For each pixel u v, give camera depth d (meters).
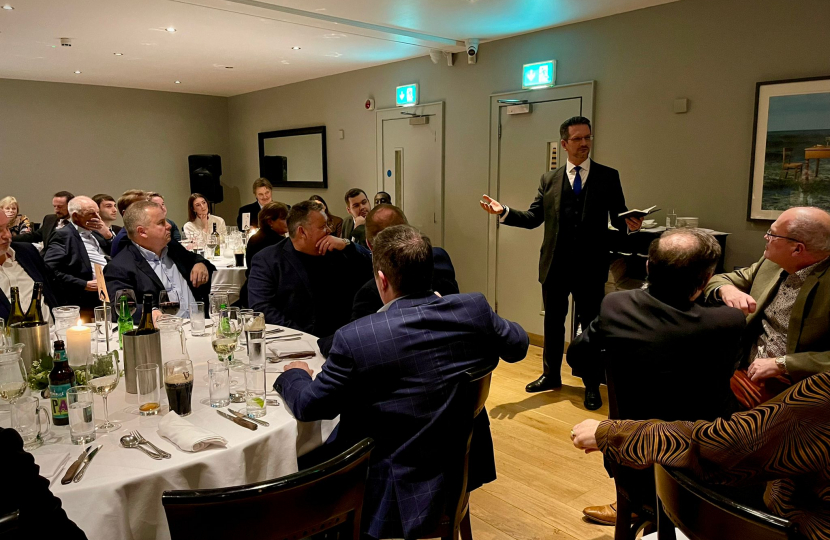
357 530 1.25
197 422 1.55
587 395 3.55
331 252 2.86
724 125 3.80
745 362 2.20
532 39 4.78
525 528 2.34
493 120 5.17
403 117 6.02
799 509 1.07
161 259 2.98
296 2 3.91
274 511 1.08
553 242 3.64
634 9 4.12
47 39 5.00
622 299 1.73
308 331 2.79
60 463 1.32
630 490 1.66
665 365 1.59
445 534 1.58
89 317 3.87
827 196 3.41
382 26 4.61
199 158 8.37
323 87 7.06
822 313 1.89
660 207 4.19
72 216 4.22
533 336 5.17
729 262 3.88
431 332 1.52
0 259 2.72
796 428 0.93
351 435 1.58
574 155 3.51
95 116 7.93
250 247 3.91
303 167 7.61
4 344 1.92
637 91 4.20
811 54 3.40
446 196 5.74
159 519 1.31
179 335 1.87
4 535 0.84
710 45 3.80
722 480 1.01
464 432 1.52
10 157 7.40
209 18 4.29
